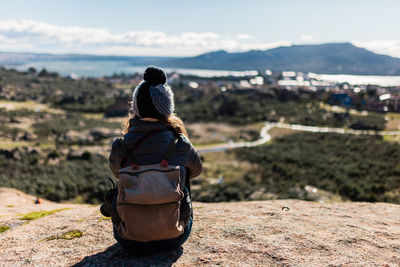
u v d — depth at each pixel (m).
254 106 150.38
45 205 4.98
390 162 43.47
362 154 53.12
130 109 1.91
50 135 71.31
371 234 2.61
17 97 141.75
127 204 1.69
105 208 2.12
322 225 2.87
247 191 28.34
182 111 128.62
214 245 2.34
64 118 103.94
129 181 1.68
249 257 2.13
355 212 3.58
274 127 104.06
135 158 1.76
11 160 38.66
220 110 127.94
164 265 2.04
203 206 3.98
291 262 2.04
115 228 2.08
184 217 1.96
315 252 2.21
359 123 105.00
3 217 3.57
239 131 97.00
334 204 4.09
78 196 25.86
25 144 60.91
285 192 27.33
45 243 2.52
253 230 2.67
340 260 2.07
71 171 32.34
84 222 3.06
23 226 3.03
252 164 51.31
